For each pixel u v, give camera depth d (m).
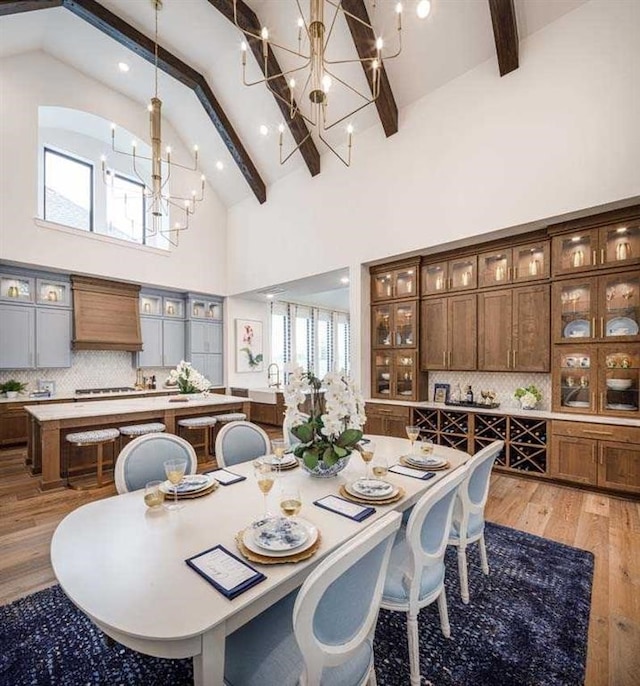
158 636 0.88
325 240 5.89
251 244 7.33
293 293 7.68
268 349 8.86
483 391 4.66
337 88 5.02
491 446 2.04
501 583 2.18
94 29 5.11
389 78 4.70
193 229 7.47
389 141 5.05
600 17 3.47
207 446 4.78
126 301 6.79
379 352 5.50
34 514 3.13
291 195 6.47
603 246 3.60
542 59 3.79
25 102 5.41
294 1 4.44
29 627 1.82
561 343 3.86
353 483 1.88
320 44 2.32
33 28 4.96
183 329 7.68
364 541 0.94
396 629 1.82
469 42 4.12
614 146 3.38
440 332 4.89
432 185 4.61
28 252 5.50
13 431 5.44
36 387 6.06
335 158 5.73
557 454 3.79
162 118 6.88
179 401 4.79
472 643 1.72
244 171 6.65
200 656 0.94
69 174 6.49
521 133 3.91
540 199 3.78
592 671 1.57
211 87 5.94
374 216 5.22
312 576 0.87
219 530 1.43
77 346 6.05
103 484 3.84
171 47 5.25
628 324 3.51
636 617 1.89
